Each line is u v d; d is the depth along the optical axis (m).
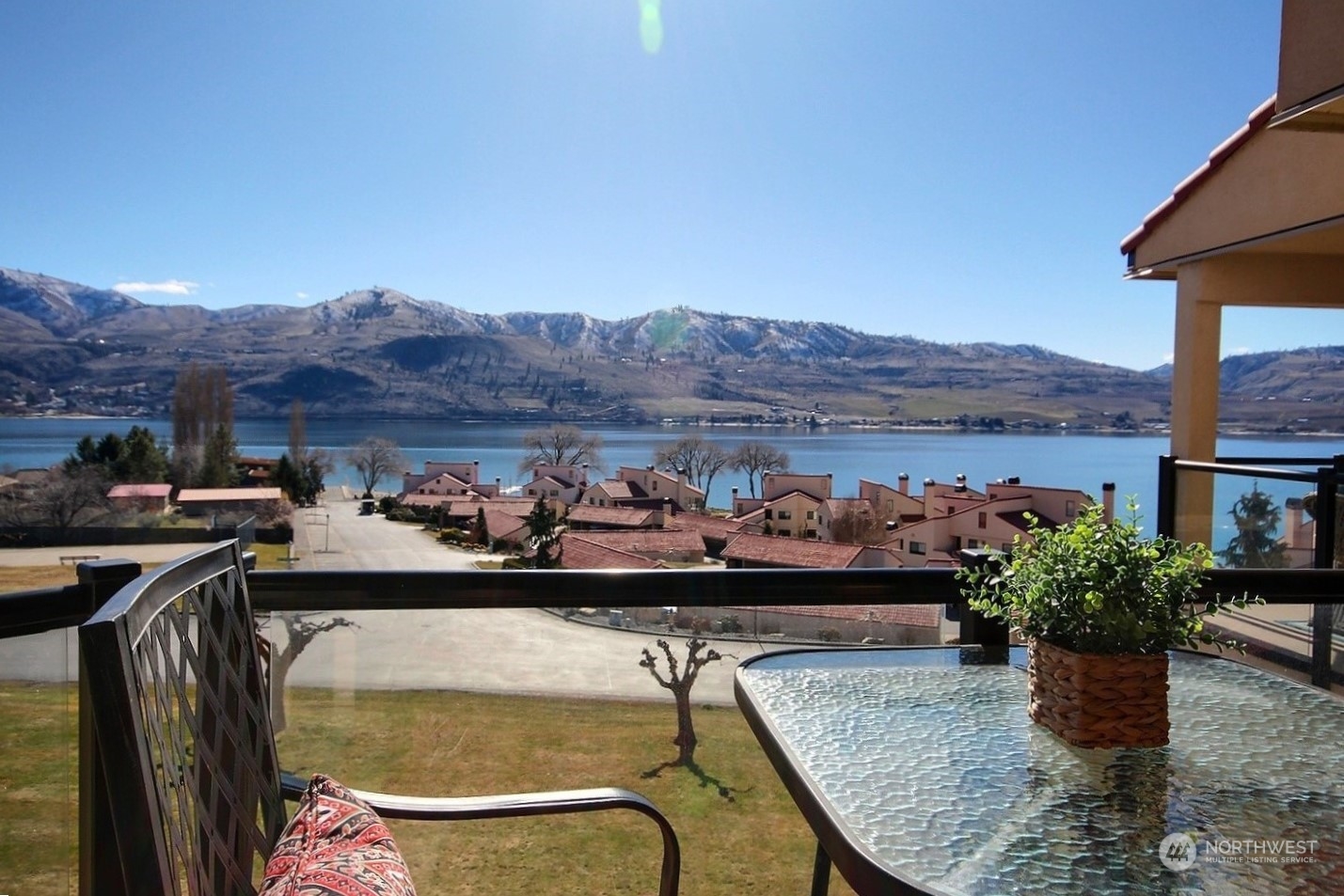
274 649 1.87
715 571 1.98
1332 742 1.37
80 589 1.65
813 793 1.15
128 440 42.50
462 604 1.93
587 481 47.03
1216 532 4.38
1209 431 5.20
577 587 1.96
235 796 1.10
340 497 52.84
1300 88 2.84
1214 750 1.33
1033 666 1.42
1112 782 1.19
